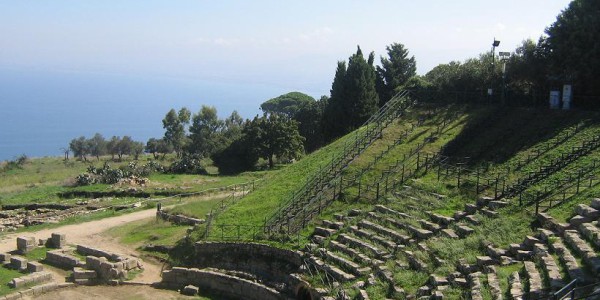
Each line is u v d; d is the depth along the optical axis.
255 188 58.34
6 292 37.31
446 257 31.42
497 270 27.69
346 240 37.62
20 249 46.34
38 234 52.66
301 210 44.91
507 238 31.58
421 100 61.62
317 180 49.91
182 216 52.97
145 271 42.78
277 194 51.69
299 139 87.81
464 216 35.84
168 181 78.38
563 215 31.67
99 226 55.38
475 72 58.47
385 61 81.31
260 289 36.88
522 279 25.97
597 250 26.03
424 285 29.61
